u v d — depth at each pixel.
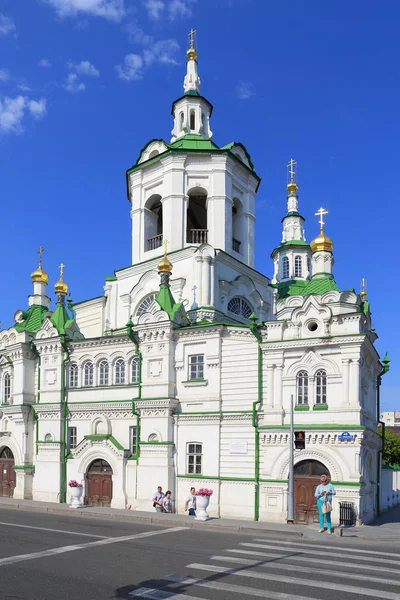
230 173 40.59
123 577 14.59
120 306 40.72
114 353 36.19
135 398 33.81
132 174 41.91
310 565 16.53
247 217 42.25
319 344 29.03
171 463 32.41
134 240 41.25
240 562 16.73
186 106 43.22
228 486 30.77
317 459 28.33
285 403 29.81
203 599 12.62
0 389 41.34
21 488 38.06
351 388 28.11
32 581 14.08
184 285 37.38
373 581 14.60
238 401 31.34
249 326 31.20
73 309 44.03
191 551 18.50
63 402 37.28
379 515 35.12
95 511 29.36
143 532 22.98
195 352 33.16
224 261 38.62
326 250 37.72
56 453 36.81
